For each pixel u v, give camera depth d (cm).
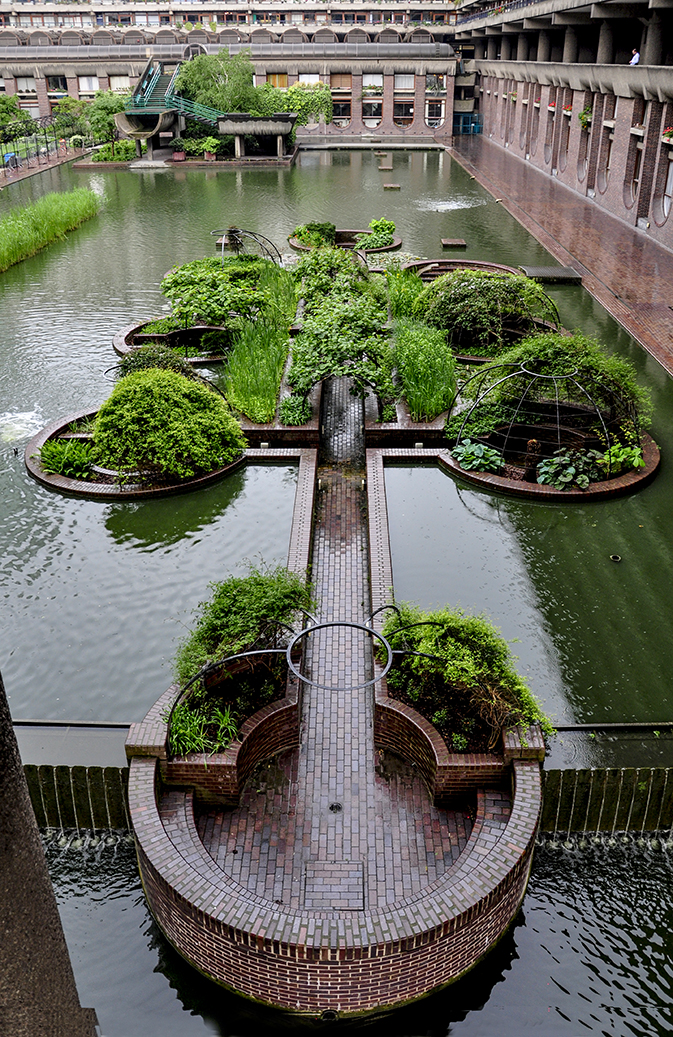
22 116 5438
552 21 3750
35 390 1816
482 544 1284
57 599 1162
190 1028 714
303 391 1575
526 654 1068
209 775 828
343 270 2247
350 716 962
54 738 923
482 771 827
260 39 5784
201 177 4328
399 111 5762
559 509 1379
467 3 5919
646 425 1527
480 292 1912
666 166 2808
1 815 221
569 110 3784
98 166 4569
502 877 714
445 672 870
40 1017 242
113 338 2064
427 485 1444
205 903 692
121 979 743
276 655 947
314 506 1364
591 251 2770
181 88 4878
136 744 821
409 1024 715
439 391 1598
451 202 3691
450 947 695
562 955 757
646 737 936
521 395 1505
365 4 6638
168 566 1231
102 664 1048
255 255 2359
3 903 224
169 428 1391
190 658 896
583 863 839
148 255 2892
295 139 5222
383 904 752
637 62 3216
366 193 3884
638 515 1368
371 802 856
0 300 2438
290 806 852
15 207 3497
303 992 686
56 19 6844
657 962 752
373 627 1060
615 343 2086
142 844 745
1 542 1286
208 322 2036
